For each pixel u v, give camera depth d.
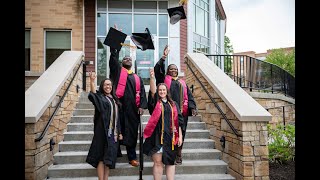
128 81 4.95
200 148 5.73
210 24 16.14
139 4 12.23
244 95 5.15
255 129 4.48
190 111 5.25
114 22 12.05
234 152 4.77
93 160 4.04
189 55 7.71
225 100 5.04
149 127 4.16
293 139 6.18
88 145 5.50
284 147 6.18
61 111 5.73
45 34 11.53
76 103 7.25
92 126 6.18
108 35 5.11
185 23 13.02
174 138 4.17
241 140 4.49
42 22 11.39
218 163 5.11
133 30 12.14
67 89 5.93
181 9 6.50
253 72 10.80
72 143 5.49
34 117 4.05
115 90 4.84
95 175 4.83
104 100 4.18
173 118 4.21
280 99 11.28
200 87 6.80
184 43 12.90
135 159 4.93
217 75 6.16
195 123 6.38
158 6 12.29
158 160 4.15
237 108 4.62
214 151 5.46
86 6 11.80
